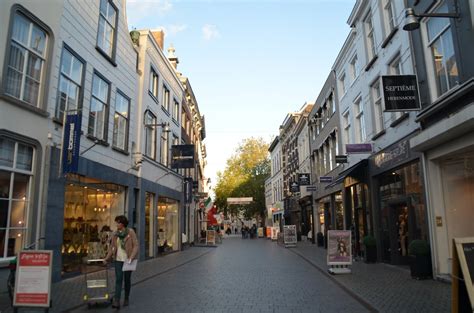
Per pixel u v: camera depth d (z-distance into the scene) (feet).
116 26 53.26
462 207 34.47
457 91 30.63
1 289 30.19
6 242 31.73
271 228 143.74
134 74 60.03
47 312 21.57
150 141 68.74
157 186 71.26
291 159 141.08
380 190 52.37
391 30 46.42
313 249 80.84
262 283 37.22
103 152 48.65
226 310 25.40
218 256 71.05
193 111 122.93
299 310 25.32
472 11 29.71
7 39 31.45
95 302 26.35
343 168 70.18
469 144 30.45
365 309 25.45
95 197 47.93
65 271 39.93
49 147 36.47
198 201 130.21
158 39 91.35
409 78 36.83
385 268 45.34
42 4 36.06
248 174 202.39
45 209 35.73
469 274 15.99
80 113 39.81
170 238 83.05
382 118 51.03
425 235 38.11
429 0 36.09
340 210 74.43
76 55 42.22
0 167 31.32
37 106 35.78
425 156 37.63
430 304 25.26
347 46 65.41
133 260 27.14
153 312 24.98
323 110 88.33
